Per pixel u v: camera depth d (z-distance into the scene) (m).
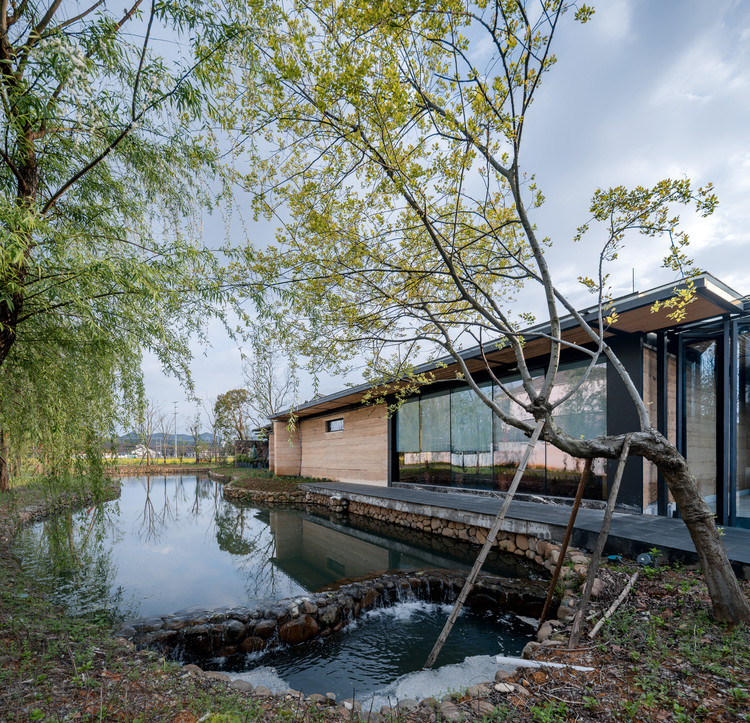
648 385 6.61
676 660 2.54
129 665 2.74
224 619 3.86
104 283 2.82
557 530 5.46
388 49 2.38
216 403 28.22
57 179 3.14
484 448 9.56
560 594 4.14
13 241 2.09
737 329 5.65
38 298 2.86
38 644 2.91
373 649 3.82
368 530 9.09
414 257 3.68
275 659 3.66
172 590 5.32
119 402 3.97
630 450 3.19
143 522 10.57
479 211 3.59
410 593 4.95
